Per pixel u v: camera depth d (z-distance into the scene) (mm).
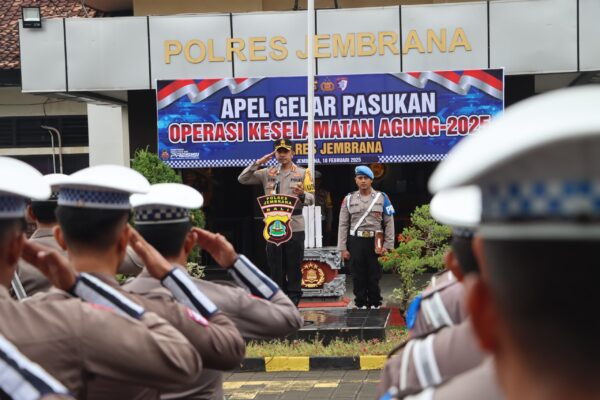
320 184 15508
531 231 811
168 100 13281
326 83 13203
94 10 17188
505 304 878
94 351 2031
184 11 15391
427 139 13086
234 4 15367
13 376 1632
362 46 13477
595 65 13031
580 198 776
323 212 14961
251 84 13281
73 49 13648
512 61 13227
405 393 1603
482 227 904
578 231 781
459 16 13312
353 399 6992
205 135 13297
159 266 2658
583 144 749
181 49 13672
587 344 827
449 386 1445
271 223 9383
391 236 10484
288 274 9562
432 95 13047
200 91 13297
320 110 13227
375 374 8031
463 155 839
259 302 3043
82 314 2057
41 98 16594
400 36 13430
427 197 16172
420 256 10086
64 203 2336
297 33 13664
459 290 2412
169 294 2574
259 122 13289
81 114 16625
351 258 10703
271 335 3049
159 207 2871
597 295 802
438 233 9961
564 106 773
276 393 7305
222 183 15633
